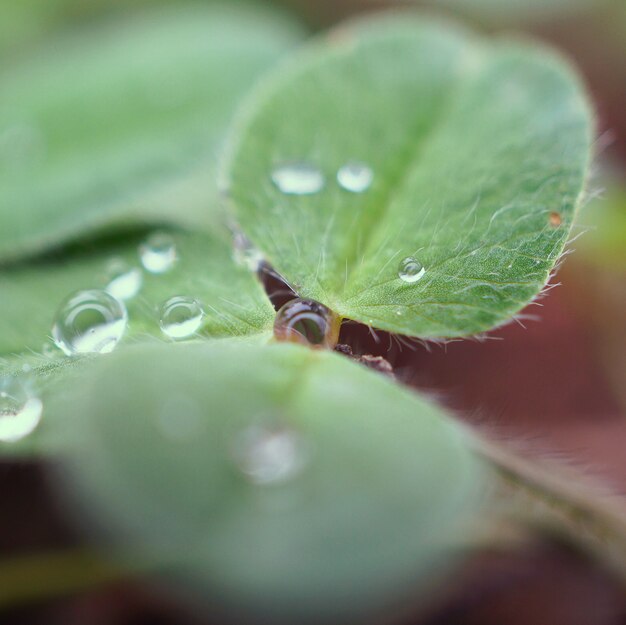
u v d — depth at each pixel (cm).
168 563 7
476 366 8
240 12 9
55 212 8
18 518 7
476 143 7
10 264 7
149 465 6
